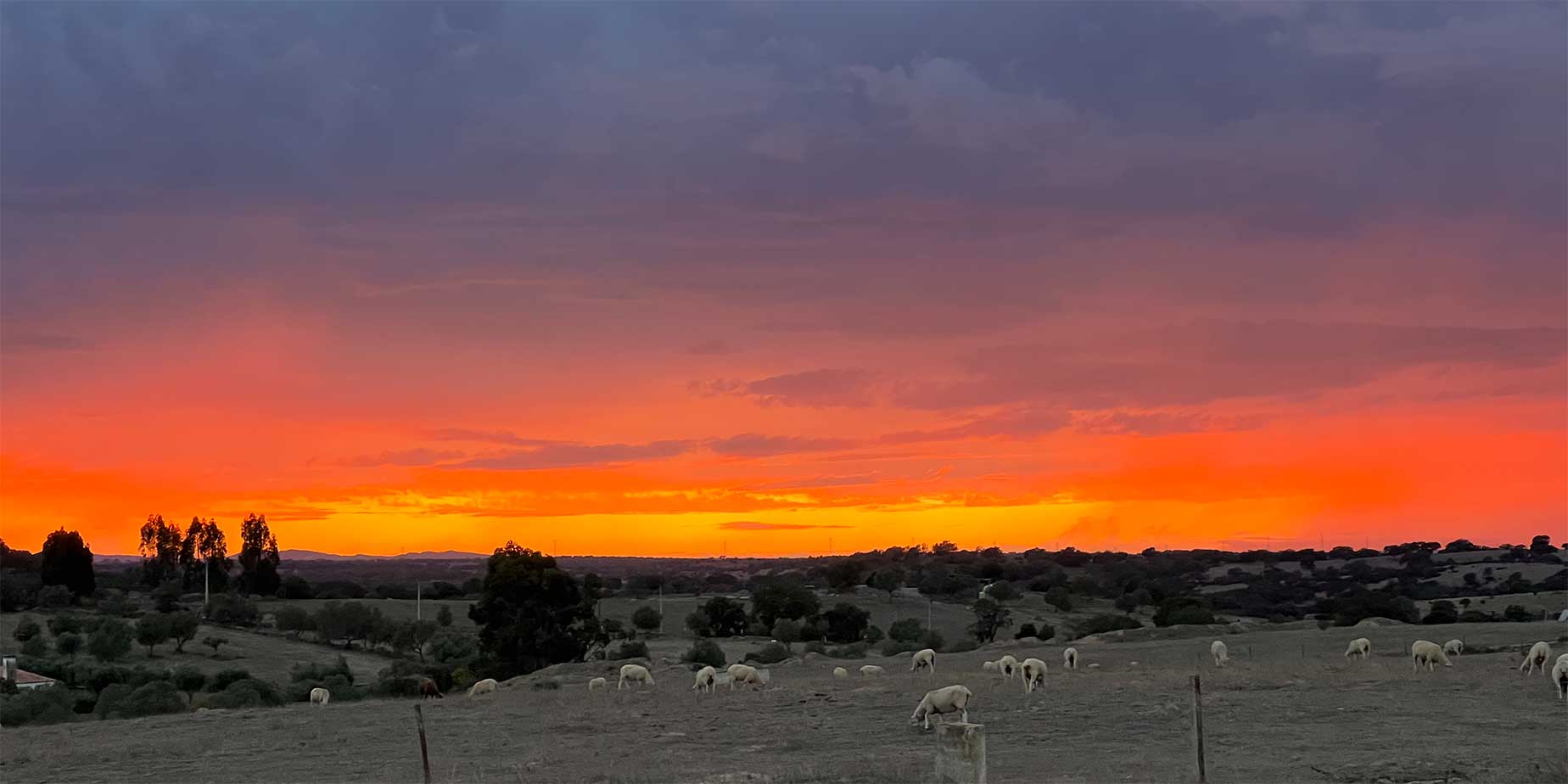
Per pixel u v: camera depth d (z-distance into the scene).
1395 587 174.88
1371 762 27.08
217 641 122.12
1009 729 35.22
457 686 90.69
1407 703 37.19
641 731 37.84
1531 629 73.38
